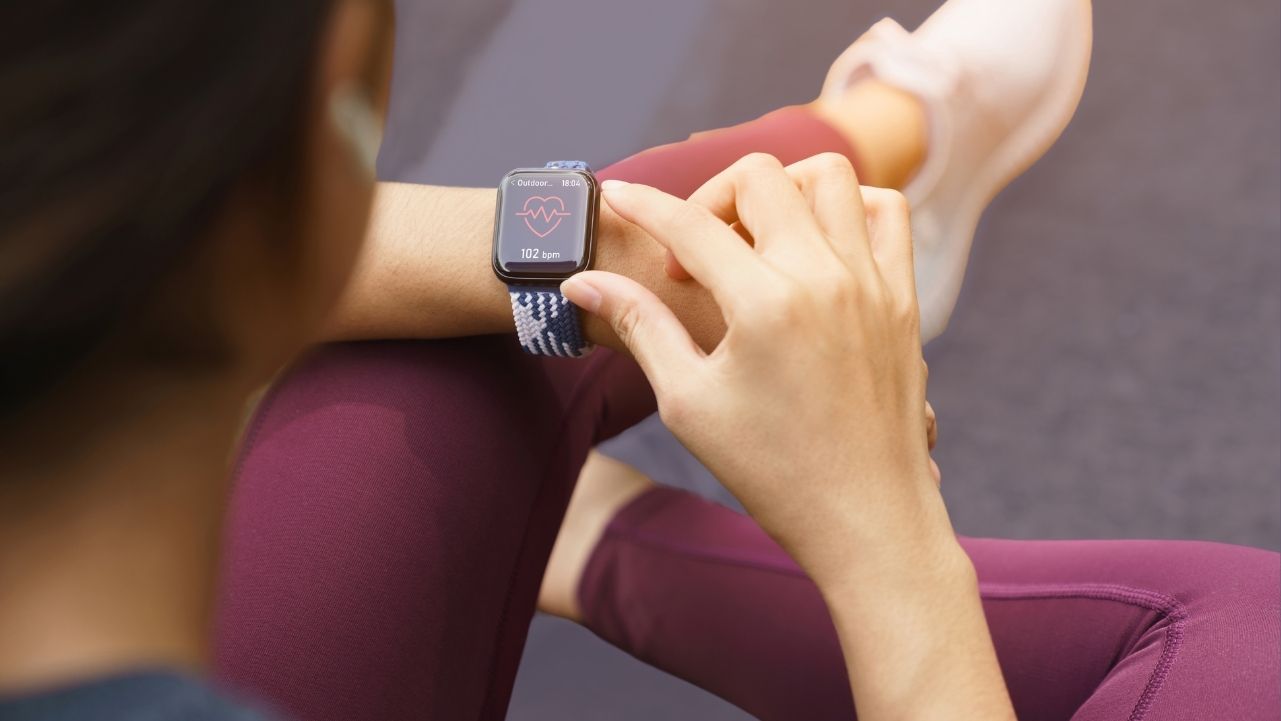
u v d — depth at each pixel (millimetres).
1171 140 1762
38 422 255
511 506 814
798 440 596
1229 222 1695
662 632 1087
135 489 275
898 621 592
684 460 1591
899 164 1282
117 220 228
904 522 600
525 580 847
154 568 281
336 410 794
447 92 1816
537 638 1517
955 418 1618
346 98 290
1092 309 1663
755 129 1104
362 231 327
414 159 1760
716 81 1838
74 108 220
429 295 797
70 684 259
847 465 596
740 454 608
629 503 1163
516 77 1832
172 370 276
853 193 652
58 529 265
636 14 1898
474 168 1751
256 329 294
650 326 643
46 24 216
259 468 779
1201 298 1650
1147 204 1722
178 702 264
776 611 1009
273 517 747
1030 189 1749
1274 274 1653
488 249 794
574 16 1888
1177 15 1854
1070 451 1580
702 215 620
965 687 583
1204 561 824
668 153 1000
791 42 1860
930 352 1663
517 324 783
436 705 742
